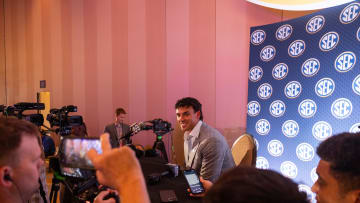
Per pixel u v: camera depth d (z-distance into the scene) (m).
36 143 0.66
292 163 2.93
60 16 5.03
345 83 2.44
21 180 0.61
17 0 6.07
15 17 6.17
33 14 5.70
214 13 3.77
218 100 3.79
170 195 1.27
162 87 4.07
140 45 4.19
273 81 3.14
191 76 3.92
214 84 3.81
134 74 4.25
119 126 3.87
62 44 5.06
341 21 2.48
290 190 0.31
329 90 2.58
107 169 0.41
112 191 0.71
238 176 0.34
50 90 5.40
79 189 0.77
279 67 3.07
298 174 2.87
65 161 0.64
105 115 4.55
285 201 0.30
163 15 4.01
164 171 1.71
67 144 0.64
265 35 3.21
